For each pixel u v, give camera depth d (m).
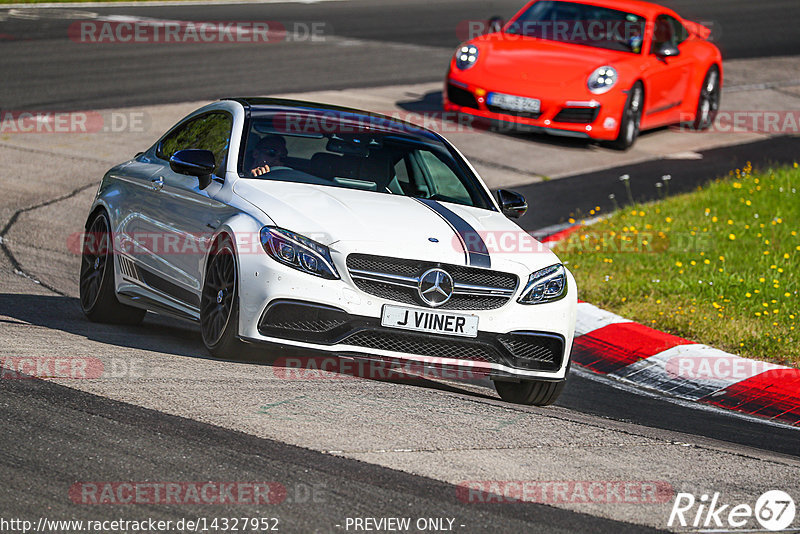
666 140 62.09
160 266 26.00
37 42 75.75
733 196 48.16
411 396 22.03
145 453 16.84
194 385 20.72
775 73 83.25
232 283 22.92
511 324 23.31
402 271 22.58
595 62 57.59
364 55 78.69
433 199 25.91
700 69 64.00
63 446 16.84
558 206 47.12
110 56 72.12
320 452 17.58
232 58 73.88
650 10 61.88
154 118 55.81
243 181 24.66
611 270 38.06
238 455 17.08
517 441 19.56
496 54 58.44
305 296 22.08
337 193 24.62
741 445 22.73
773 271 37.22
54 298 31.25
